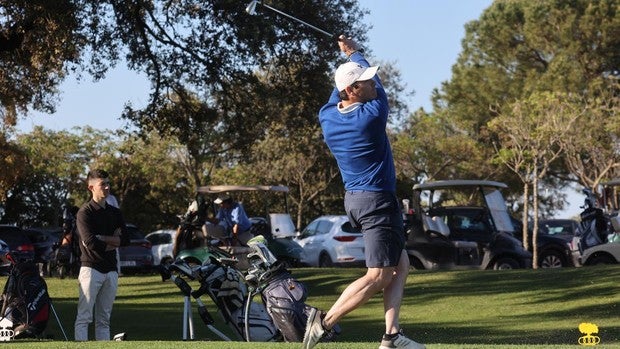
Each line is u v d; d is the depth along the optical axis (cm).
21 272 1499
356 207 832
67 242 2100
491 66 7544
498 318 2153
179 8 3175
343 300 840
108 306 1456
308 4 3125
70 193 7650
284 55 3153
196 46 3167
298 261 3409
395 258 830
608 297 2264
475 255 3105
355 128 820
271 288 1245
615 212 3250
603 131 5938
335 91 860
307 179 7112
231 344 1027
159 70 3247
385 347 843
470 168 7556
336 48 3159
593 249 3139
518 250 3073
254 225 3500
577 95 6019
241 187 3491
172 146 6806
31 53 3028
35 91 3319
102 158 7306
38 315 1489
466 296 2452
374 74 828
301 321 1221
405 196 7656
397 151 7544
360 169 830
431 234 3148
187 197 7388
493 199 3180
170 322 2214
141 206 7650
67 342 1173
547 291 2403
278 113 3350
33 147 7369
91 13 3031
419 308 2347
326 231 3838
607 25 6738
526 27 7131
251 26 3000
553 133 5400
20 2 2752
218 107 3450
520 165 5447
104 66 3175
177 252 2659
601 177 6119
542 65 7381
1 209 7662
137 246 4284
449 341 1786
